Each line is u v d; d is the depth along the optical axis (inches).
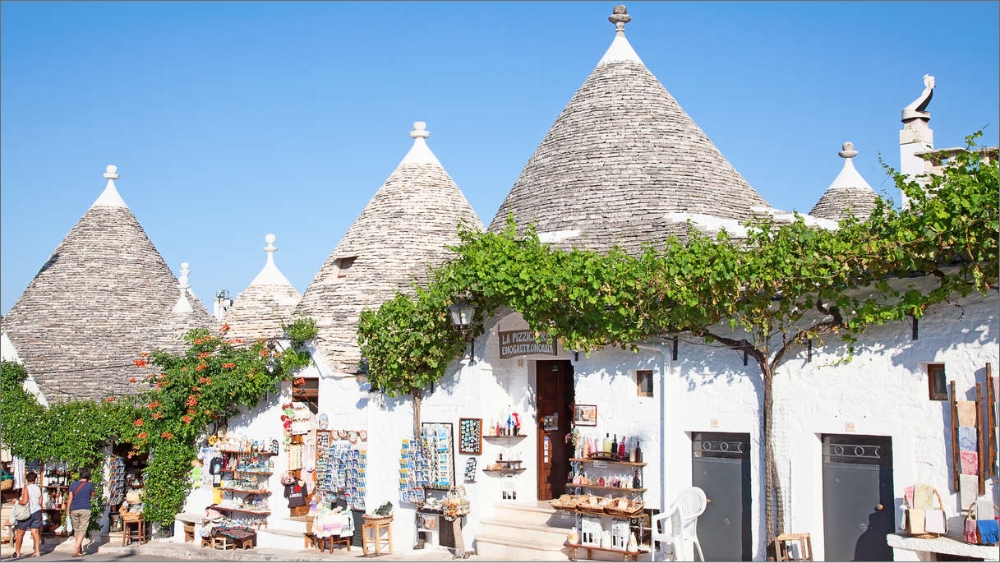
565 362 780.6
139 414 922.1
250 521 868.6
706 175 772.6
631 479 629.0
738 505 595.8
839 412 544.7
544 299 637.9
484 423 728.3
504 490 736.3
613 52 853.8
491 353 736.3
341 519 783.1
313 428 856.9
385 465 793.6
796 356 564.7
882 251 500.4
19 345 1063.0
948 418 504.1
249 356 865.5
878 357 532.4
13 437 934.4
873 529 536.7
